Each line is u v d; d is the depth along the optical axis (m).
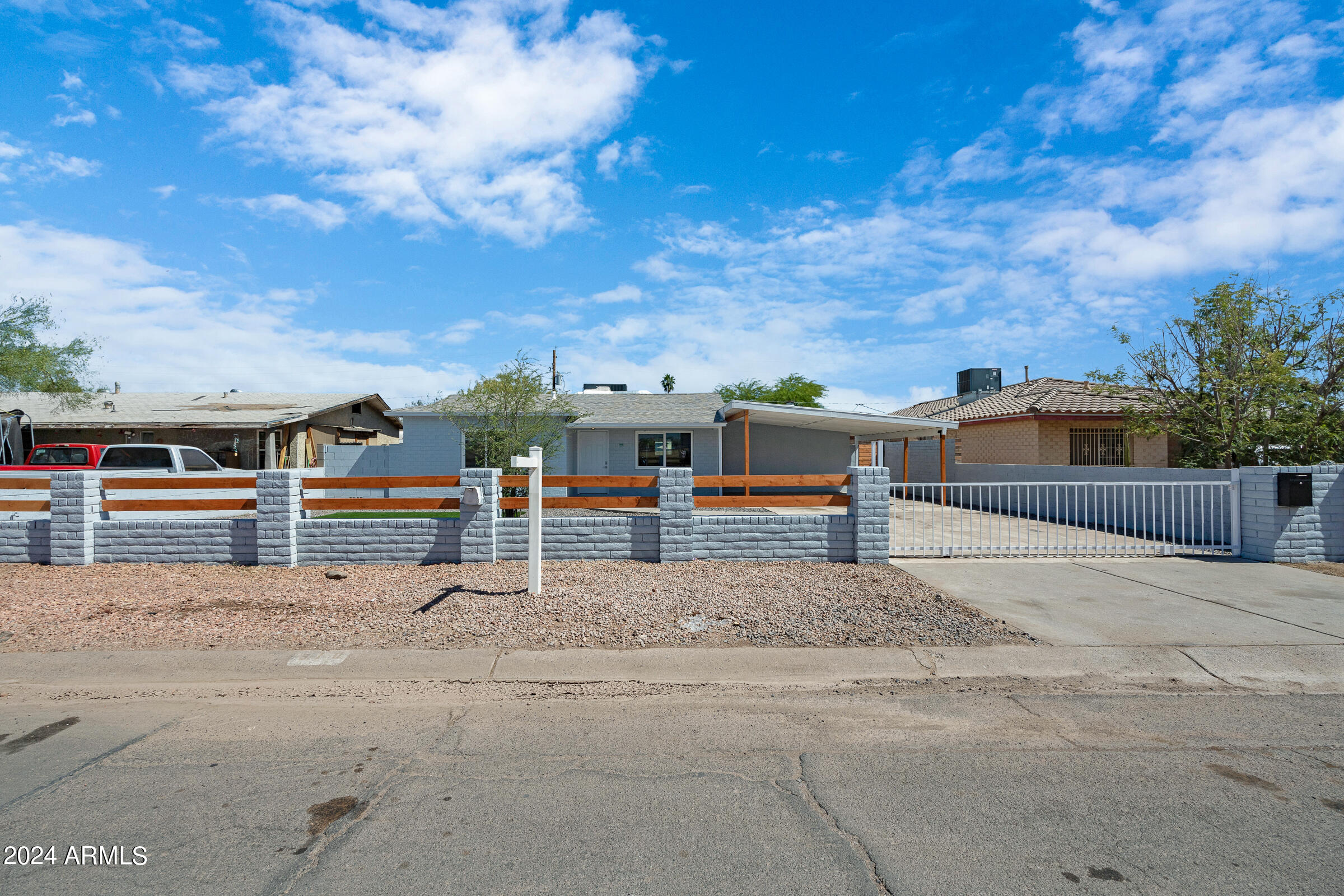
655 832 3.04
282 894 2.60
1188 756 3.83
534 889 2.63
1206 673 5.18
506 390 16.22
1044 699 4.71
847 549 8.84
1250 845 2.94
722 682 5.06
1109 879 2.69
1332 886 2.65
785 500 8.92
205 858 2.83
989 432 23.25
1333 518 9.16
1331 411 13.49
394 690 4.91
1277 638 5.84
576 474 20.11
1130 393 17.59
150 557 8.76
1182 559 9.42
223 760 3.78
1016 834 3.02
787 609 6.63
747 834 3.03
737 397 45.22
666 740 4.06
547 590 7.20
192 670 5.23
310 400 27.12
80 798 3.34
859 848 2.91
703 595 7.11
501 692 4.87
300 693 4.85
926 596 7.09
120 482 8.81
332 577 7.96
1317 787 3.47
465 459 19.06
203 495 12.05
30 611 6.57
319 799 3.34
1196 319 14.59
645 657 5.47
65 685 4.99
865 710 4.53
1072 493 15.92
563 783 3.51
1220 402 13.91
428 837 3.00
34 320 19.98
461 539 8.69
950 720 4.36
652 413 20.55
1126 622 6.32
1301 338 13.83
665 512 8.70
